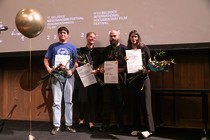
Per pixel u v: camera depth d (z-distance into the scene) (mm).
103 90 3160
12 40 3752
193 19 3025
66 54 3061
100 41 3377
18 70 3969
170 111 3336
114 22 3332
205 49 3133
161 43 3139
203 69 3197
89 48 3225
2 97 4023
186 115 3275
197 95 2938
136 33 2791
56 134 2986
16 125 3529
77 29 3486
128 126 3354
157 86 3365
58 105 3064
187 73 3258
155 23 3170
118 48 3008
